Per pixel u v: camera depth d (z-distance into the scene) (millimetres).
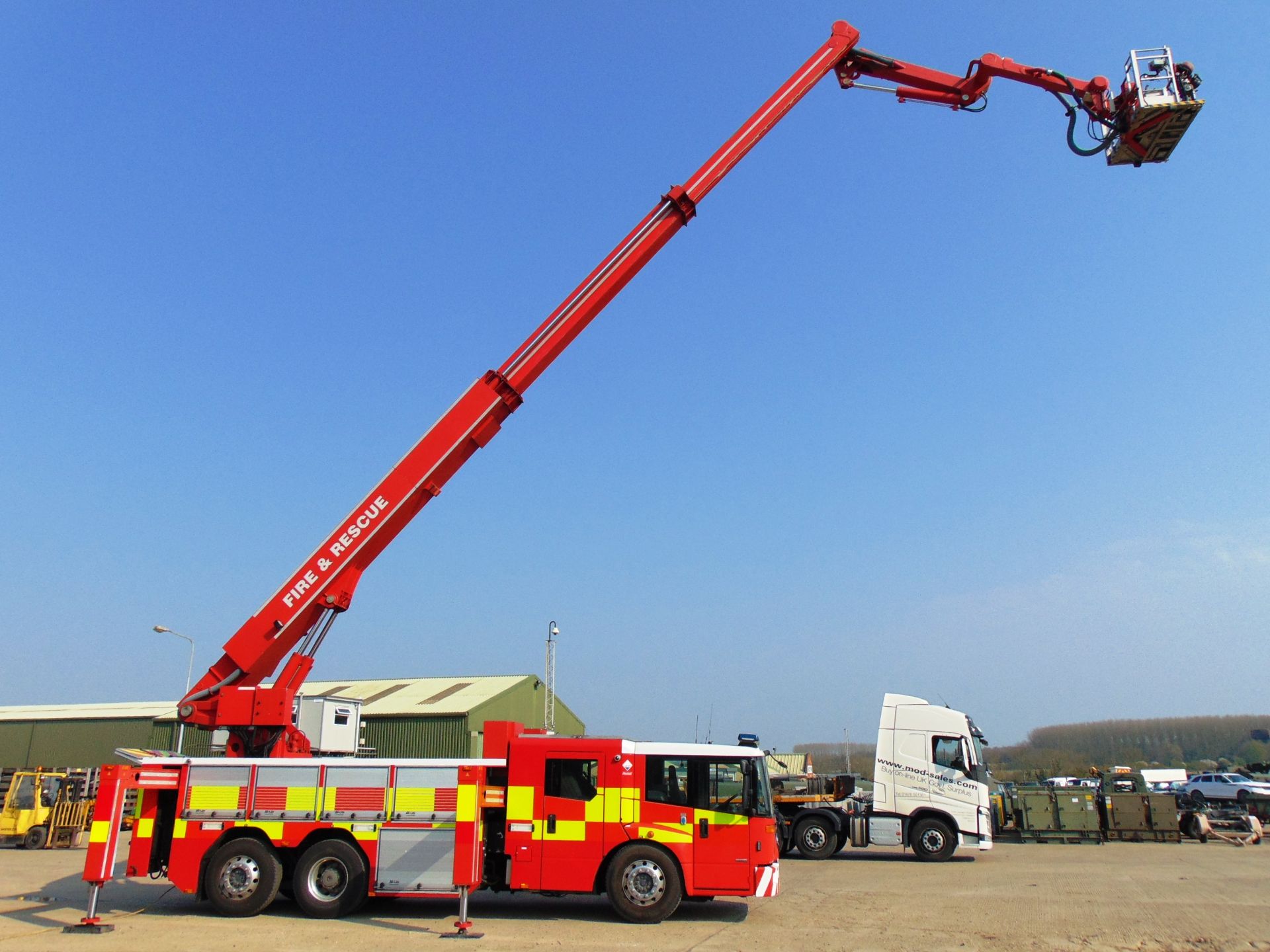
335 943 11734
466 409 16625
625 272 16891
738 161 17250
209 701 15688
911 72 17547
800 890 17062
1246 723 125688
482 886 13992
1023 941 11945
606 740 14219
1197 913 14242
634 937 12219
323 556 16141
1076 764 108125
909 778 23141
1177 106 14781
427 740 38656
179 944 11664
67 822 28234
